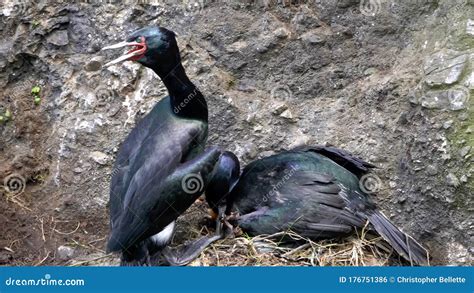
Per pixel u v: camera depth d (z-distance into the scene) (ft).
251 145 33.81
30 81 35.04
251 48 34.78
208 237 30.50
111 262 30.89
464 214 30.78
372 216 30.48
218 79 34.30
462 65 31.65
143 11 35.09
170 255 29.63
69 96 34.50
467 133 30.91
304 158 31.24
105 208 32.91
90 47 34.88
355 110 34.06
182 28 34.94
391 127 33.22
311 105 34.47
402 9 34.45
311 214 29.91
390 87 33.50
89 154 33.63
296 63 34.76
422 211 31.65
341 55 34.71
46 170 33.83
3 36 35.22
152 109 31.09
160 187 28.09
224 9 35.17
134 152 29.53
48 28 34.94
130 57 29.22
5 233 32.09
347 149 33.40
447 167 30.99
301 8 35.17
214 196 30.91
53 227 32.53
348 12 34.83
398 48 34.45
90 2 35.22
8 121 34.50
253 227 30.25
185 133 29.50
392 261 30.25
